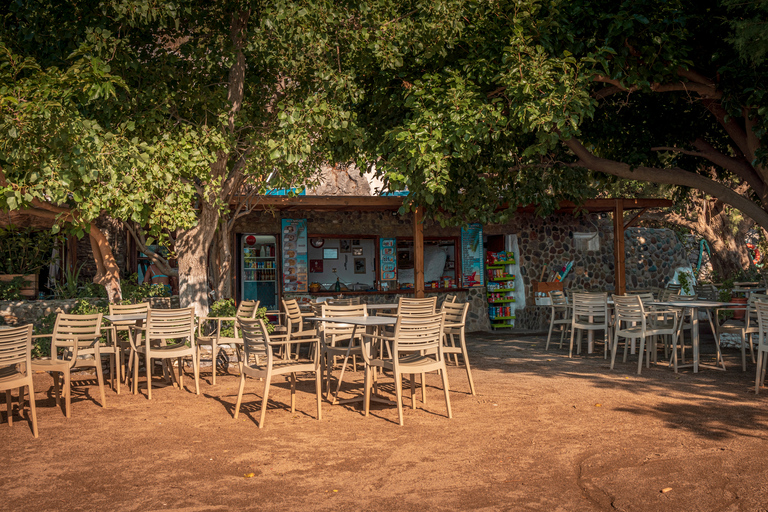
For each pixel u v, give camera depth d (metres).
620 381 7.02
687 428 4.89
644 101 9.02
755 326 8.47
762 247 21.08
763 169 7.58
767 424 4.98
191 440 4.74
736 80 7.02
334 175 13.01
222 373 8.09
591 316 9.11
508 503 3.36
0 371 5.30
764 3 5.91
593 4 6.74
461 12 6.67
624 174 8.48
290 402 6.17
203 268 8.84
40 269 10.81
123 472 3.97
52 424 5.29
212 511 3.29
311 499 3.45
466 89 6.83
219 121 7.50
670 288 12.80
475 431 4.91
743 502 3.32
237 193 10.05
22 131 5.37
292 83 8.41
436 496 3.48
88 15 6.67
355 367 8.23
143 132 7.14
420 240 11.12
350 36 6.94
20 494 3.58
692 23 7.17
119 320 6.92
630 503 3.34
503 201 10.44
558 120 6.26
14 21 6.95
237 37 8.18
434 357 6.32
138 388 6.99
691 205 18.30
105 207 6.55
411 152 6.57
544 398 6.12
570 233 14.91
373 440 4.69
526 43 6.45
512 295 14.35
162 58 7.38
